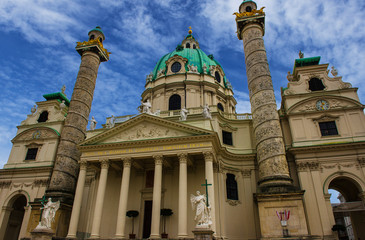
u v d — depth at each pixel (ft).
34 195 113.39
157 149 91.35
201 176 98.89
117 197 104.27
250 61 104.58
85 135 115.34
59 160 104.58
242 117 119.75
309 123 101.86
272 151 87.86
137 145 93.45
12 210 117.80
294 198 79.61
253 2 117.39
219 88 150.30
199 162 101.50
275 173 85.05
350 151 93.97
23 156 123.85
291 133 101.81
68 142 107.86
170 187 100.12
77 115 113.19
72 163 106.83
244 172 105.70
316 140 98.37
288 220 77.71
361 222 100.07
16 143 128.06
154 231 78.95
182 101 135.54
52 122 128.36
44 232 77.71
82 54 126.93
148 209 99.50
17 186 117.91
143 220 98.27
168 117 116.47
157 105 138.82
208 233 63.72
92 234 83.05
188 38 187.83
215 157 93.76
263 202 81.71
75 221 87.40
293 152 97.45
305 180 93.30
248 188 102.89
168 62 150.00
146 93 148.56
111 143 94.43
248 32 109.40
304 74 111.45
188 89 137.80
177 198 97.55
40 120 133.59
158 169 88.48
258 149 92.84
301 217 77.20
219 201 92.38
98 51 126.52
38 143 124.67
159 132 94.43
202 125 93.50
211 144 87.66
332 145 94.02
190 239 73.97
